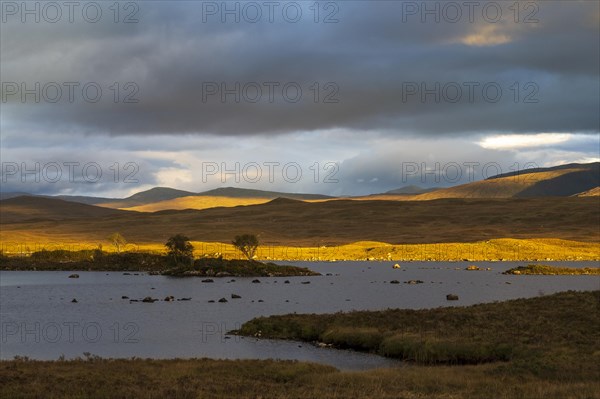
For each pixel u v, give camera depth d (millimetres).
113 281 151250
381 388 34594
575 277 162750
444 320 62406
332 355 55094
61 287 133875
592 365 40875
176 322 78688
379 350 55844
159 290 126500
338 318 67750
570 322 58156
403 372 40531
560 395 31109
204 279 153250
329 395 32156
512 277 162250
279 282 146375
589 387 33000
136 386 34312
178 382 35938
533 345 50062
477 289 126250
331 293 118250
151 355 56531
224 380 37062
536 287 130000
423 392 33562
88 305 99312
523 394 31641
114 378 36531
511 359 47531
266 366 42812
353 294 115875
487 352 49969
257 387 34750
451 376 38500
